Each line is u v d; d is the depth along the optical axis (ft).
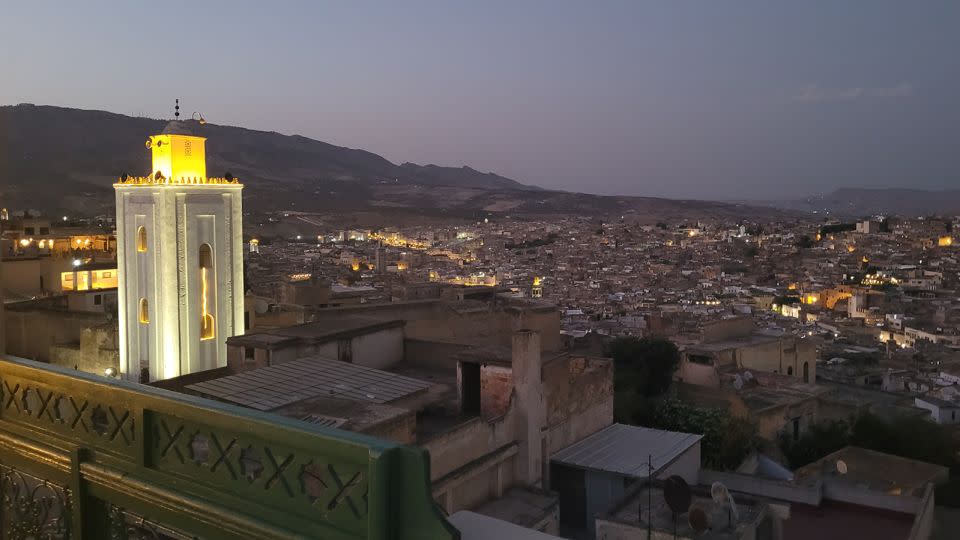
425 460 8.52
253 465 11.83
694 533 47.67
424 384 60.70
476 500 53.62
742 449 82.79
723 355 121.19
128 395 11.64
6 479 14.17
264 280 220.64
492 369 58.54
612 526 49.73
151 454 11.51
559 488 61.93
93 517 12.58
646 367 114.32
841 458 84.12
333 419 45.70
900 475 79.66
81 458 12.39
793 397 104.42
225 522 10.25
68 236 168.96
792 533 58.85
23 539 13.62
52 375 12.98
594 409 70.54
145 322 82.64
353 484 9.02
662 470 60.34
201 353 82.53
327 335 67.31
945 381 160.86
